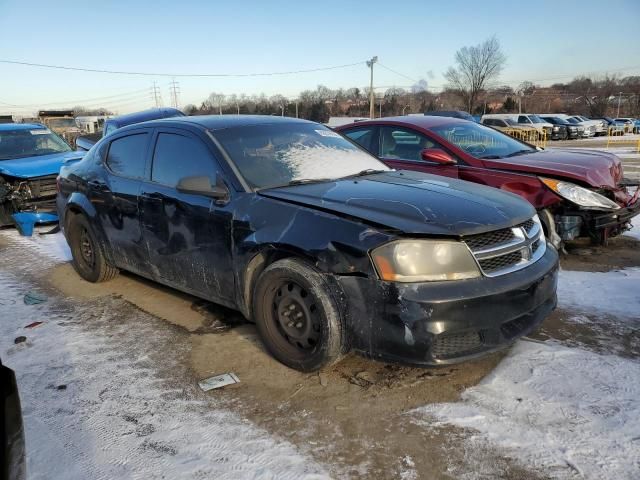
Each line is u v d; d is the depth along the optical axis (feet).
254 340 12.16
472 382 9.91
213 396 9.86
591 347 11.11
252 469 7.82
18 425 5.27
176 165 13.05
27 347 12.21
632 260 16.98
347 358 11.09
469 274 9.02
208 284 12.30
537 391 9.49
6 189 24.49
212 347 11.92
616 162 18.33
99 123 135.13
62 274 18.11
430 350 8.74
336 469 7.78
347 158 13.70
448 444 8.21
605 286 14.62
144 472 7.82
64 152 29.86
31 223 24.36
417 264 8.88
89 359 11.55
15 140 29.04
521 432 8.39
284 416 9.14
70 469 7.96
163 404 9.65
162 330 12.99
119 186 14.52
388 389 9.82
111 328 13.23
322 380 10.21
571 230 16.14
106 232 15.34
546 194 16.03
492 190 11.80
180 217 12.49
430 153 17.65
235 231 11.14
